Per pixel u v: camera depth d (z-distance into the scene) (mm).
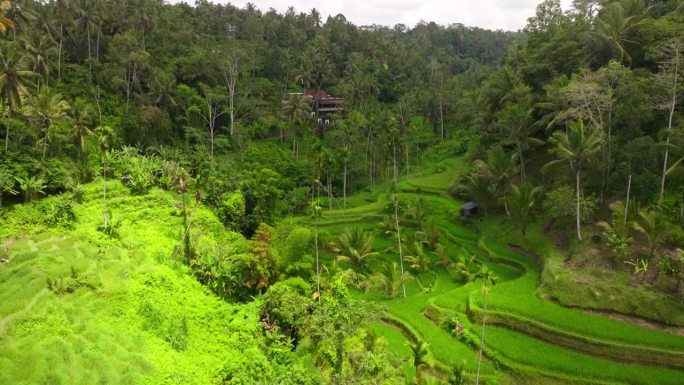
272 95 99625
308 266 37344
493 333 32469
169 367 24719
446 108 105312
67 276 30688
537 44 64875
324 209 69750
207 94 77500
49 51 68125
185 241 40625
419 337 33219
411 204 59406
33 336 24531
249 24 114438
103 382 22172
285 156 72062
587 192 45656
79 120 50219
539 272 41406
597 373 27547
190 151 69250
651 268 35250
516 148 59188
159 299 30828
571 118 47344
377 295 41781
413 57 130375
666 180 40562
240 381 24828
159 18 95438
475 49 174000
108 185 50531
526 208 46281
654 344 29266
